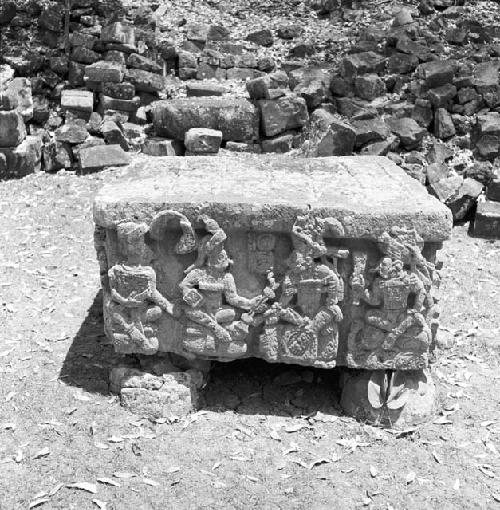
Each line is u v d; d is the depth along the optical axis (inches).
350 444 138.3
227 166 170.7
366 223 134.1
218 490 126.2
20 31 308.5
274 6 383.6
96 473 129.6
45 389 153.5
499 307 200.4
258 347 146.0
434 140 279.7
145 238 139.3
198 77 328.5
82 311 191.8
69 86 305.4
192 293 140.3
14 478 127.7
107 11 316.2
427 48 305.6
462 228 253.4
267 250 139.0
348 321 142.9
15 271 212.2
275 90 284.8
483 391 158.4
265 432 141.9
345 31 349.7
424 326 140.6
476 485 129.2
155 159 179.0
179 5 381.7
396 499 125.3
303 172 164.9
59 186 267.3
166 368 148.0
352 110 288.7
